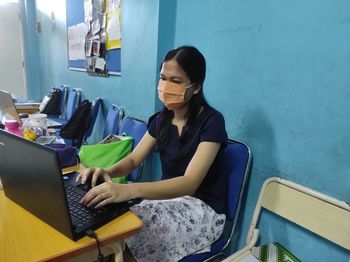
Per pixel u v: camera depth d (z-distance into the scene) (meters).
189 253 1.04
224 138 1.09
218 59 1.39
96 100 2.49
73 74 3.21
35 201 0.69
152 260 0.98
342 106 0.94
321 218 0.96
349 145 0.93
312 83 1.01
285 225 1.15
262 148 1.22
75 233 0.65
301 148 1.07
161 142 1.23
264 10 1.15
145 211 0.98
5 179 0.78
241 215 1.34
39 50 4.32
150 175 1.86
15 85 4.48
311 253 1.07
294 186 1.04
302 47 1.03
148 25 1.73
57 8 3.39
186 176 0.99
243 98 1.29
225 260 1.03
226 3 1.31
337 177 0.97
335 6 0.92
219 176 1.19
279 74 1.12
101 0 2.36
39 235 0.66
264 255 1.07
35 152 0.60
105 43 2.39
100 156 1.57
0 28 4.20
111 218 0.74
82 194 0.84
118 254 0.73
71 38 3.11
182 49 1.07
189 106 1.14
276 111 1.15
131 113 2.06
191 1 1.52
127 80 2.06
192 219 1.04
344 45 0.91
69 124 2.36
